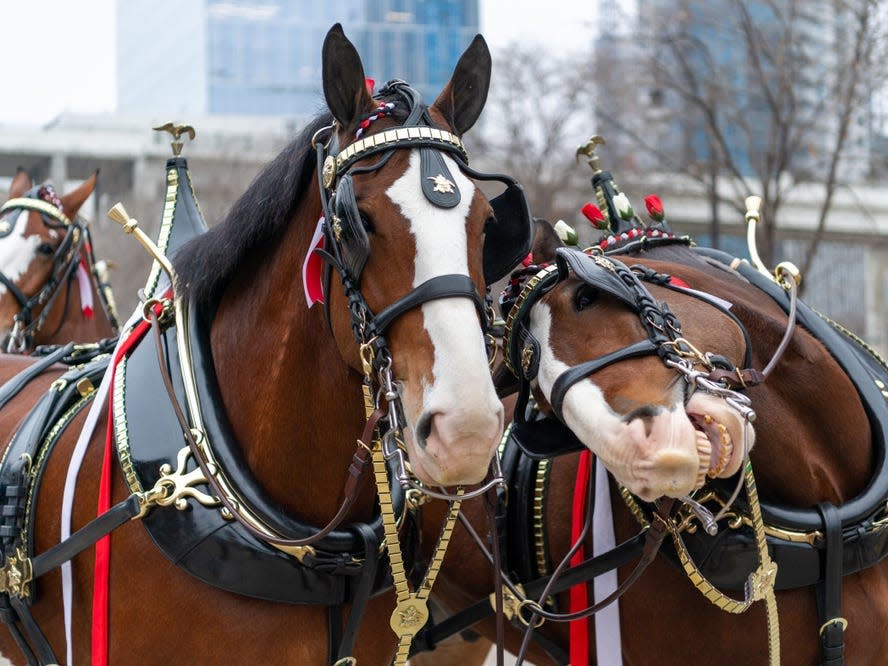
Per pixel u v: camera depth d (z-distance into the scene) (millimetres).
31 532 2895
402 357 2303
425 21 28375
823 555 2934
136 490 2652
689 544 2906
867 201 16250
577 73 15859
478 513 3369
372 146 2424
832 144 14289
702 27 13648
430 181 2334
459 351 2209
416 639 3463
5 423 3197
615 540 3045
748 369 2680
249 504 2615
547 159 15391
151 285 3098
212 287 2811
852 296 21750
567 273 2818
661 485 2398
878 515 3027
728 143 14695
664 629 3014
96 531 2670
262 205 2734
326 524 2709
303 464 2676
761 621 2947
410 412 2291
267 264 2762
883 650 3111
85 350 3545
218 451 2656
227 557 2576
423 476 2293
